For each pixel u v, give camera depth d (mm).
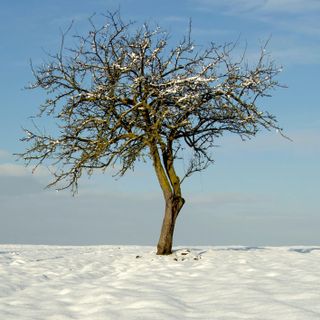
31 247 31672
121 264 16828
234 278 12438
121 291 10656
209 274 13555
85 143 18672
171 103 18781
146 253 19281
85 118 18516
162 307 8953
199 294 10352
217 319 8023
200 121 19375
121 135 18484
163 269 14898
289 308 8359
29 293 11016
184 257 17469
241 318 7996
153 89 17922
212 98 18688
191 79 17531
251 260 16438
